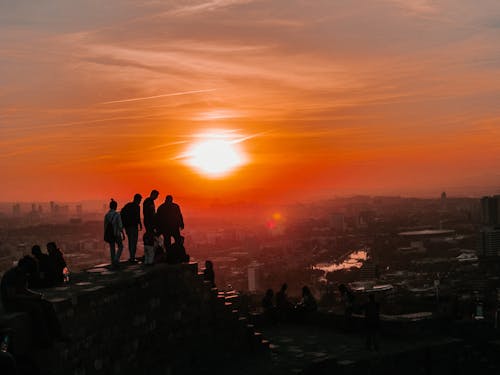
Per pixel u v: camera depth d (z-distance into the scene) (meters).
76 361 13.65
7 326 11.51
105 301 15.26
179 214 21.45
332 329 27.39
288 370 20.23
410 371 22.95
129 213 21.77
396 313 43.09
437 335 25.80
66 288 14.99
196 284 20.50
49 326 12.50
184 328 19.66
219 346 21.25
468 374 24.39
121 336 16.06
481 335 25.52
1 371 10.15
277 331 27.09
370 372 21.62
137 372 16.84
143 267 19.81
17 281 12.49
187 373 19.56
